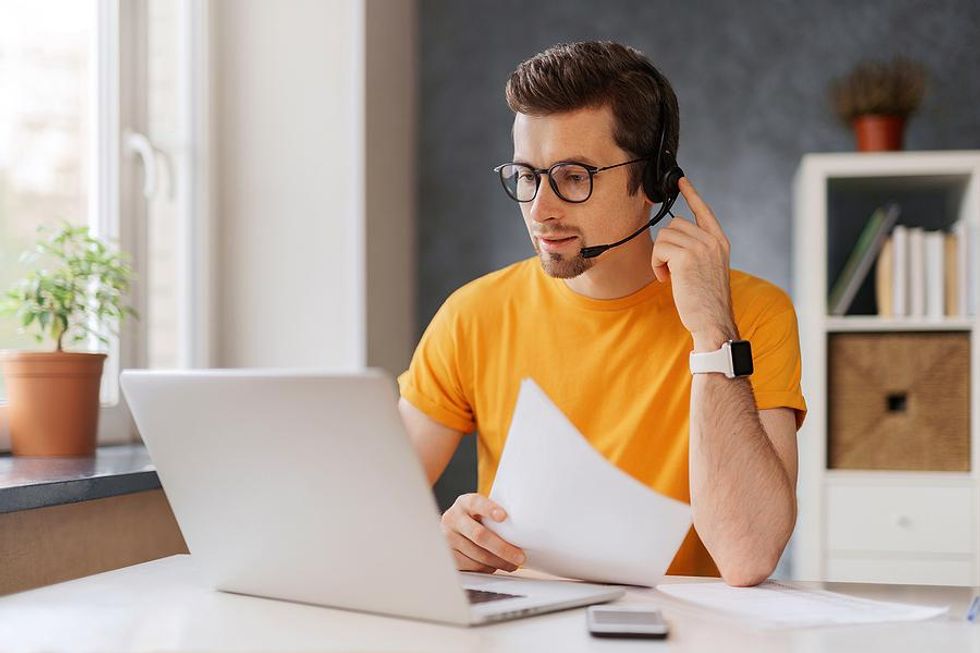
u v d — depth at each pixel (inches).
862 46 131.7
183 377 43.6
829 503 115.7
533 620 42.6
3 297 86.2
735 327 57.7
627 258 66.1
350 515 41.7
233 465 44.3
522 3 137.6
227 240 112.0
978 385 114.7
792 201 132.4
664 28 134.8
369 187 113.7
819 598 47.2
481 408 70.2
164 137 105.3
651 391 66.4
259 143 111.9
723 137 133.5
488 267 137.2
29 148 89.4
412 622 42.3
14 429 80.7
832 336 118.3
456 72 138.4
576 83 59.1
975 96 130.1
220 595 47.6
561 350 68.4
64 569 69.2
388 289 122.2
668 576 55.2
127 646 39.1
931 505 114.3
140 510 78.0
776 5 133.1
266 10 111.9
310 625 41.9
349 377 38.6
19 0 88.5
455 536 50.8
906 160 116.7
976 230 115.9
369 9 113.7
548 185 59.6
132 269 99.8
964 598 48.0
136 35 100.8
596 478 46.5
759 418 57.1
